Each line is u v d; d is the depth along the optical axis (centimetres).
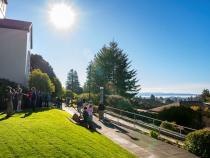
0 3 3800
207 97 5966
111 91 6241
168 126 2123
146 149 1495
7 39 3284
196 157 1398
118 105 3856
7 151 995
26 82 3372
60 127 1569
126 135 1852
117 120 2600
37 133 1309
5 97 2394
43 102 2931
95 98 4344
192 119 2862
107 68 7312
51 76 6044
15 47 3291
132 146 1532
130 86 7350
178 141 1730
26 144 1102
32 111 2270
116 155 1223
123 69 7306
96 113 3112
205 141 1419
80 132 1556
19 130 1330
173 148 1561
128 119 2527
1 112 2139
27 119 1759
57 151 1069
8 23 3400
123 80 7269
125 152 1348
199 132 1483
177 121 2830
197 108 3603
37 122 1636
